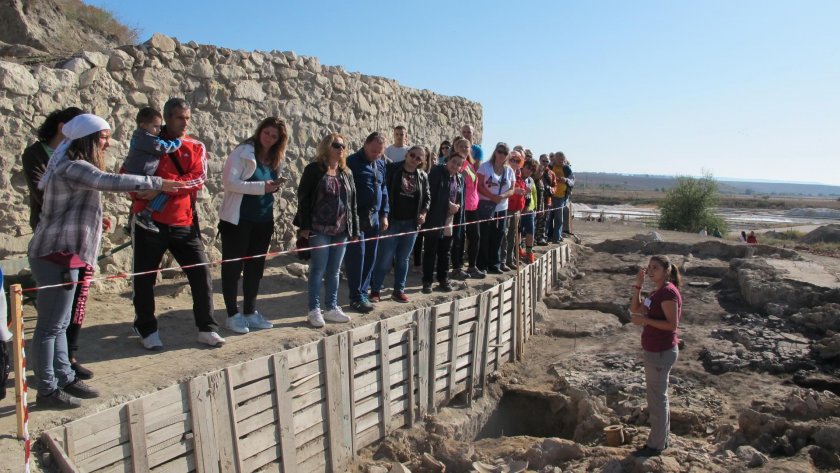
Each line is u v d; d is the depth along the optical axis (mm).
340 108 10836
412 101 13156
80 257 4242
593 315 10398
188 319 6508
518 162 10055
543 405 7969
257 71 9266
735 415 7000
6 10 10258
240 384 5043
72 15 12477
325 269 6605
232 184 5777
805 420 6598
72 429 3998
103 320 6219
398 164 7531
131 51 7672
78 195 4223
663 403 6074
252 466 5125
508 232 10203
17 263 6250
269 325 6301
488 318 8055
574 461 6289
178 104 5109
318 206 6352
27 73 6559
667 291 5965
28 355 5215
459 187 8461
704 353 8648
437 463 6215
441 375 7309
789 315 9680
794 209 73250
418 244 9742
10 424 4016
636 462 5891
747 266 11445
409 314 6793
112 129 7453
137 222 5195
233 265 5996
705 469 5703
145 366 5086
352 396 6094
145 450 4379
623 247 14922
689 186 31016
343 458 6000
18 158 6551
